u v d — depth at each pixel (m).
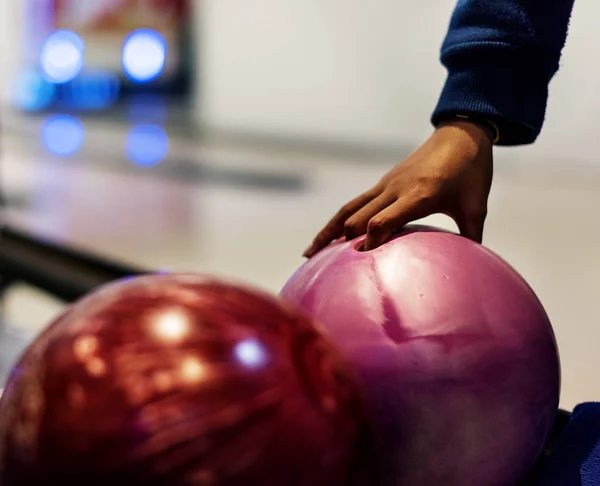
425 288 0.51
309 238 2.53
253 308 0.38
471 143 0.61
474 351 0.49
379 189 0.61
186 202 3.30
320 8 5.67
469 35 0.62
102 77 7.81
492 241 2.51
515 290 0.54
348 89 5.62
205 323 0.37
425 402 0.49
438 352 0.49
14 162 4.75
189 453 0.34
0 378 1.10
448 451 0.49
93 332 0.37
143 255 2.23
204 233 2.55
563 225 2.82
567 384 1.25
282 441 0.35
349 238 0.58
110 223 2.73
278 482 0.35
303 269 0.57
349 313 0.51
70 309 0.40
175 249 2.31
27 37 8.39
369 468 0.39
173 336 0.36
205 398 0.35
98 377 0.35
